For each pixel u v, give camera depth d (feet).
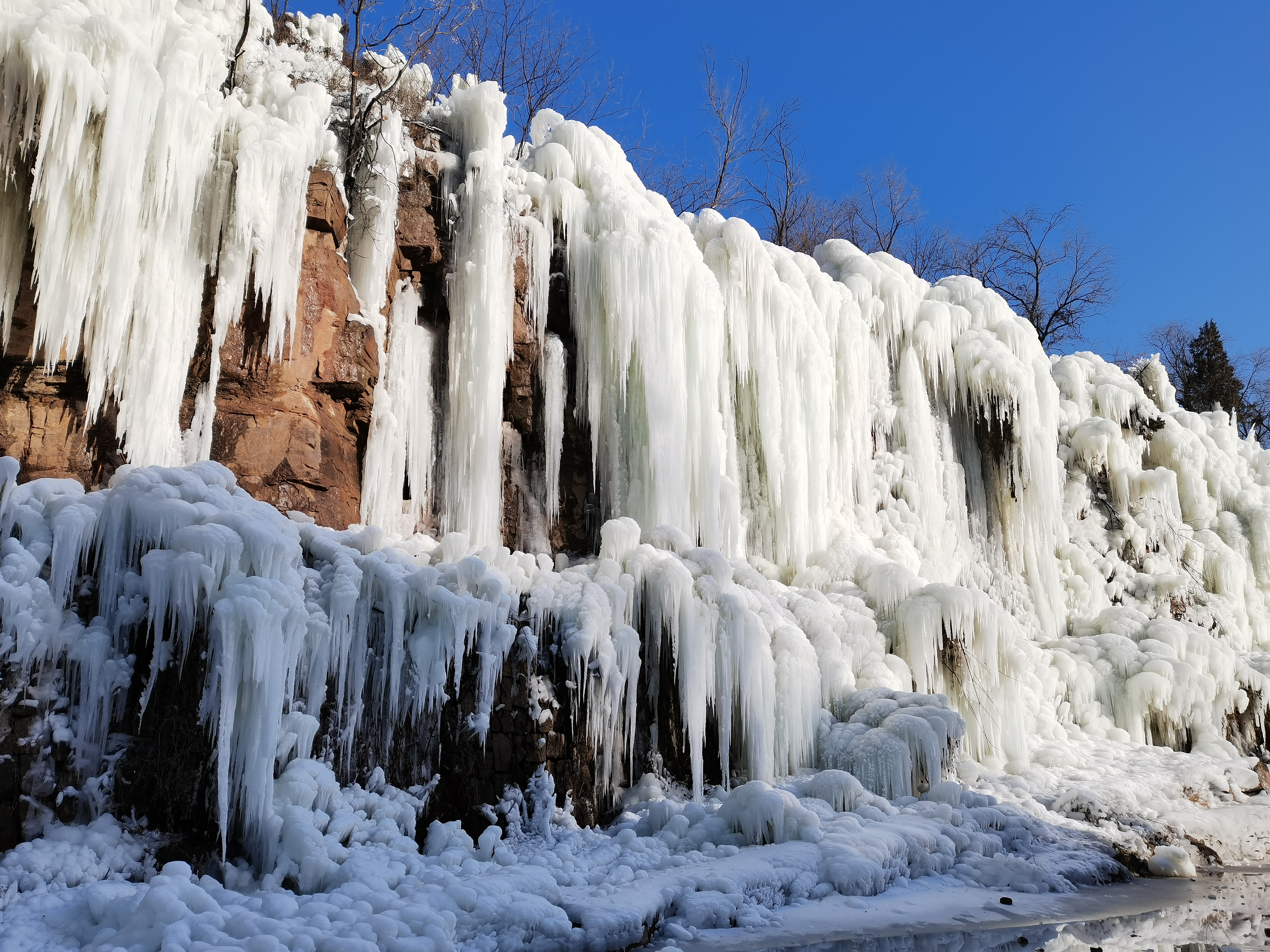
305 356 34.27
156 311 30.35
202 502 24.27
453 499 39.73
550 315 44.62
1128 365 108.68
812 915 24.00
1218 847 36.22
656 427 43.04
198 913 17.76
